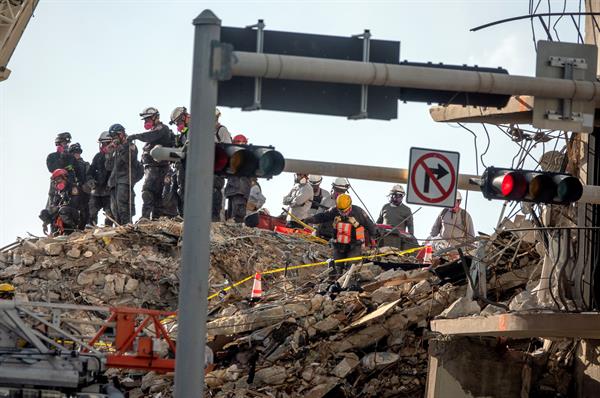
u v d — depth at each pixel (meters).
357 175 43.56
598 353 52.81
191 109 35.12
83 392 40.62
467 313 54.22
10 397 39.41
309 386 57.62
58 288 74.75
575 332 47.50
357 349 58.62
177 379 34.78
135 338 44.81
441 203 42.94
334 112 36.03
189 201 35.12
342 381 57.75
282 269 74.50
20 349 42.28
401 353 58.50
